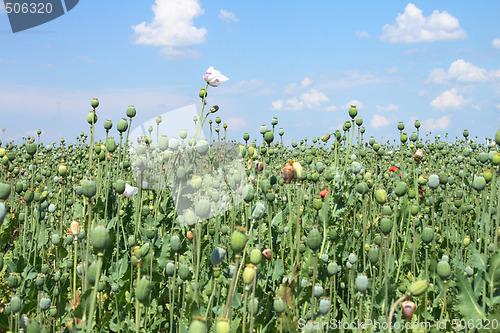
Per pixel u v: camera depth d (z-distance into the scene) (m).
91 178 3.02
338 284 4.20
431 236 3.63
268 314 3.43
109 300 3.86
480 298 3.62
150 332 3.54
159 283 3.88
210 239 4.56
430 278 4.09
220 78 3.98
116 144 4.62
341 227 5.12
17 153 10.10
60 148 11.33
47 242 5.20
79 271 3.72
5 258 4.74
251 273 2.48
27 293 4.03
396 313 3.47
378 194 3.49
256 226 4.72
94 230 2.30
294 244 4.56
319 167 4.89
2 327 3.50
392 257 4.18
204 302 3.67
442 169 7.64
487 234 4.15
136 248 3.04
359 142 6.67
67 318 3.63
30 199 4.27
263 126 5.57
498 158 3.61
